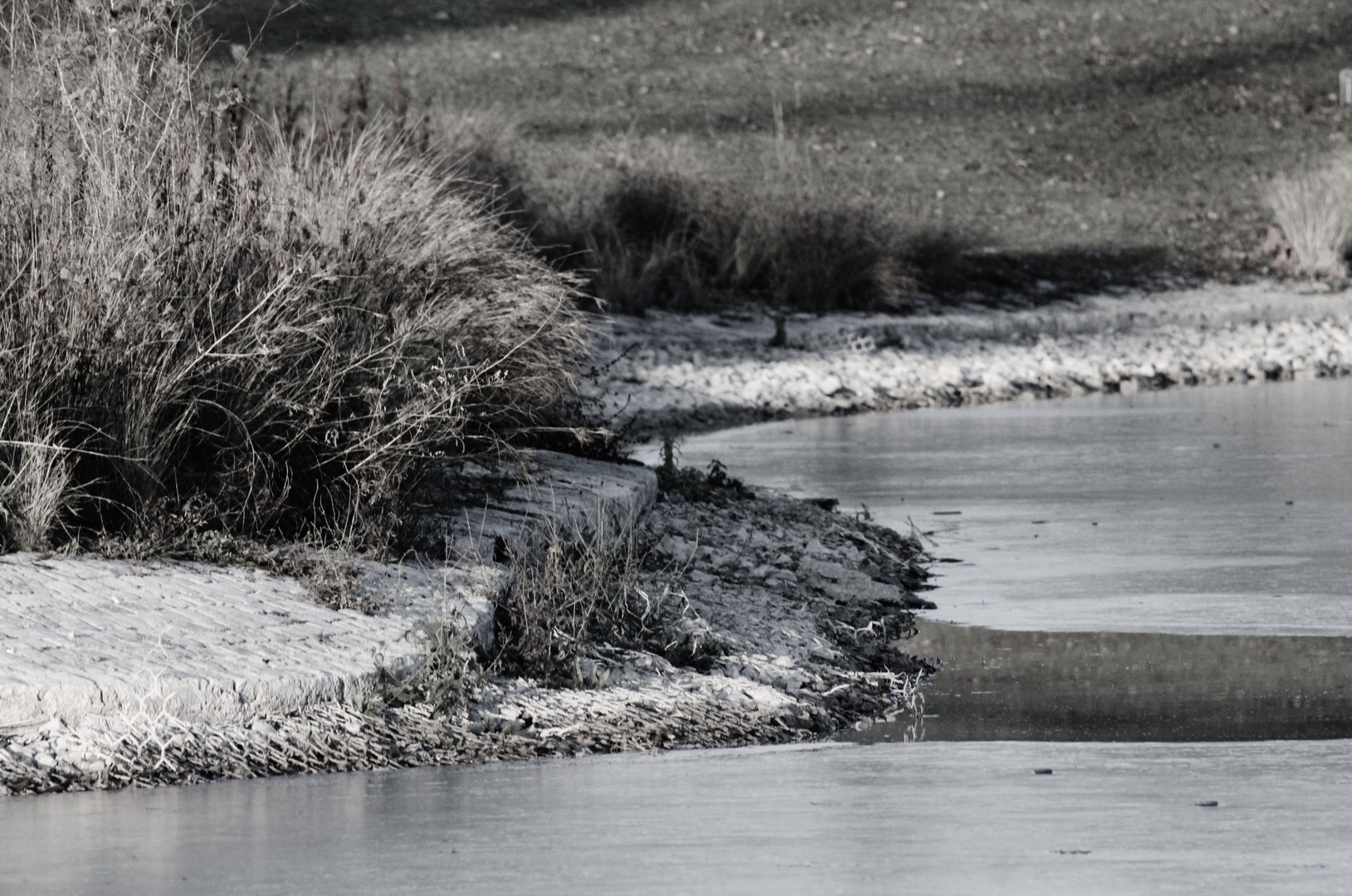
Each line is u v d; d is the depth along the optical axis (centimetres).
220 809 2314
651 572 3916
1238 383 9725
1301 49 16850
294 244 3872
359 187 4378
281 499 3453
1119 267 12300
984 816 2255
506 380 4325
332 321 3709
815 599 3962
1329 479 5947
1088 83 15625
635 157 10825
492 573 3347
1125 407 8512
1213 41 16738
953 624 3844
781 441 7175
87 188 3609
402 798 2373
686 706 2959
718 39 15488
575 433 4531
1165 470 6225
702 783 2469
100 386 3444
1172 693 3158
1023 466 6356
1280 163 14662
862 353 9506
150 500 3388
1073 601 4031
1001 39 16188
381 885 1945
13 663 2645
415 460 3706
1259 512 5275
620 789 2428
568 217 9738
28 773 2447
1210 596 4059
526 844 2123
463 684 2803
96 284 3516
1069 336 10625
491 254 4681
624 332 9106
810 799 2361
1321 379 9919
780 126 12131
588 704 2909
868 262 10562
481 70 14162
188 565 3275
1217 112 15475
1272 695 3123
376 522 3450
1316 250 12669
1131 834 2152
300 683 2658
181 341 3566
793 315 10206
